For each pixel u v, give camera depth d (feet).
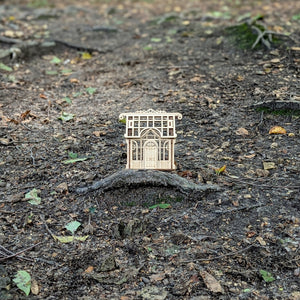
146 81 8.68
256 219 6.37
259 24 9.63
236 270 6.01
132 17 12.01
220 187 6.65
